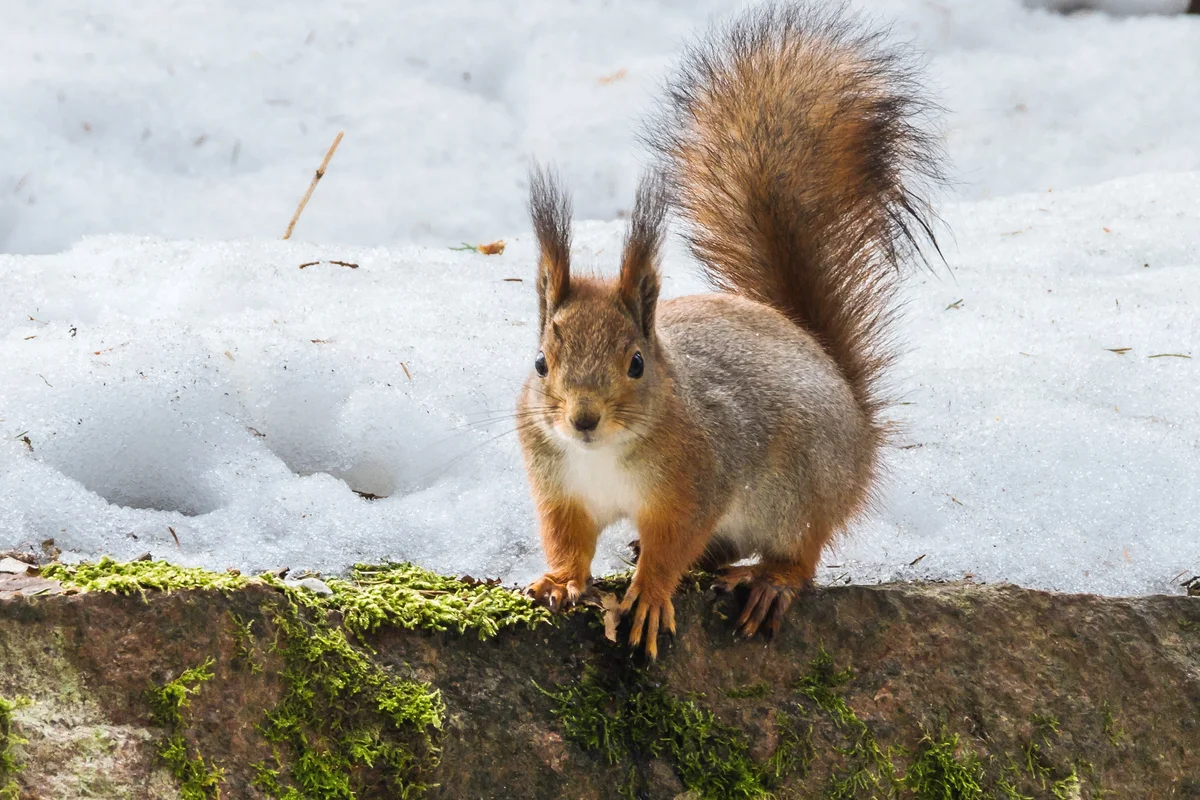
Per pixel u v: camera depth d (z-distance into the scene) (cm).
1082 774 884
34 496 895
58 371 1015
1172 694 920
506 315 1317
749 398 921
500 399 1134
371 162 1788
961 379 1277
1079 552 1045
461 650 781
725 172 1154
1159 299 1460
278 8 2045
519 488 1027
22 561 828
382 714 739
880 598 895
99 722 673
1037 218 1691
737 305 1005
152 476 994
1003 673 893
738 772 812
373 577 866
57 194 1616
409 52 1997
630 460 836
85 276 1289
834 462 955
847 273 1134
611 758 787
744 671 856
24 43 1848
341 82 1917
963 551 1034
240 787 693
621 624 828
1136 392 1271
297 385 1092
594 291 855
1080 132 1958
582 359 816
